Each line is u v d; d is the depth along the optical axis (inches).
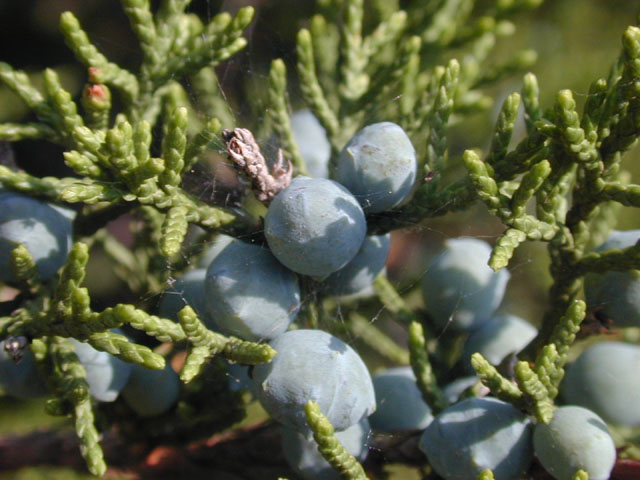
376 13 3.2
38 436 2.7
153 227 2.7
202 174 2.7
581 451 2.0
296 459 2.2
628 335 2.9
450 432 2.1
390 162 2.2
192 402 2.6
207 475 2.7
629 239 2.4
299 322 2.4
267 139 3.0
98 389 2.3
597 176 2.2
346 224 2.0
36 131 2.5
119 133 2.0
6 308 2.2
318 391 2.0
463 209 2.3
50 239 2.3
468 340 2.6
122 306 2.0
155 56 2.6
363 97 2.8
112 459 2.7
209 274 2.1
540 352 2.4
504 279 2.7
